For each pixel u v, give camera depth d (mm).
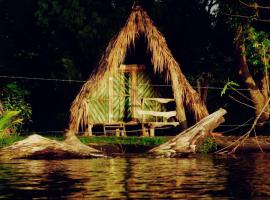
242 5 22781
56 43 29438
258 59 22859
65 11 26391
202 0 27984
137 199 7520
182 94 22406
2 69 29844
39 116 30094
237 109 26766
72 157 15227
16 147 15438
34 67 30797
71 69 28625
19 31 30766
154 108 24000
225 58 27828
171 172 11242
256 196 7754
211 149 17234
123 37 22000
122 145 18719
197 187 8766
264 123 23969
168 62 22250
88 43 26938
